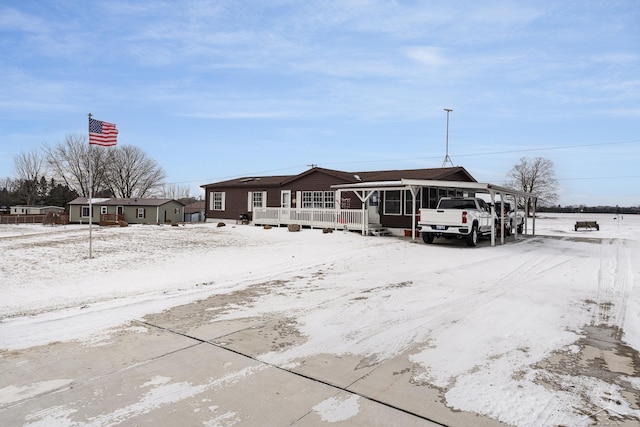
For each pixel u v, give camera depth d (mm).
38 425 3180
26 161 64312
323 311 6570
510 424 3213
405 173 22750
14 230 27047
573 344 5082
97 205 42969
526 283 8945
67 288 8703
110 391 3777
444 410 3436
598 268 11258
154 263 12133
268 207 25234
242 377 4102
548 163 67062
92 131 13805
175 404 3539
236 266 11594
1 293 8219
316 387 3881
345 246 16016
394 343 5094
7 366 4355
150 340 5207
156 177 66375
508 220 23516
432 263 11820
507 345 5031
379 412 3404
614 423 3230
